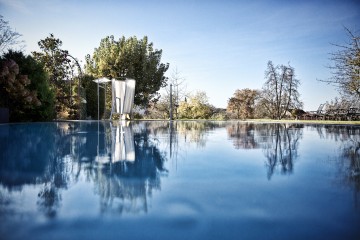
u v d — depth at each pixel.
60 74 14.45
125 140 3.90
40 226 0.94
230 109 23.94
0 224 0.96
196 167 1.99
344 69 8.77
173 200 1.23
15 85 8.26
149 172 1.80
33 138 3.97
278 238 0.87
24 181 1.55
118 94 12.20
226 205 1.16
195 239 0.86
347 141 3.87
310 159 2.34
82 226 0.95
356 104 11.06
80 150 2.83
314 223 0.99
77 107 13.44
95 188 1.42
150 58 17.69
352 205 1.16
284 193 1.33
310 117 14.85
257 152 2.75
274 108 20.28
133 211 1.09
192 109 20.44
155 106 21.19
